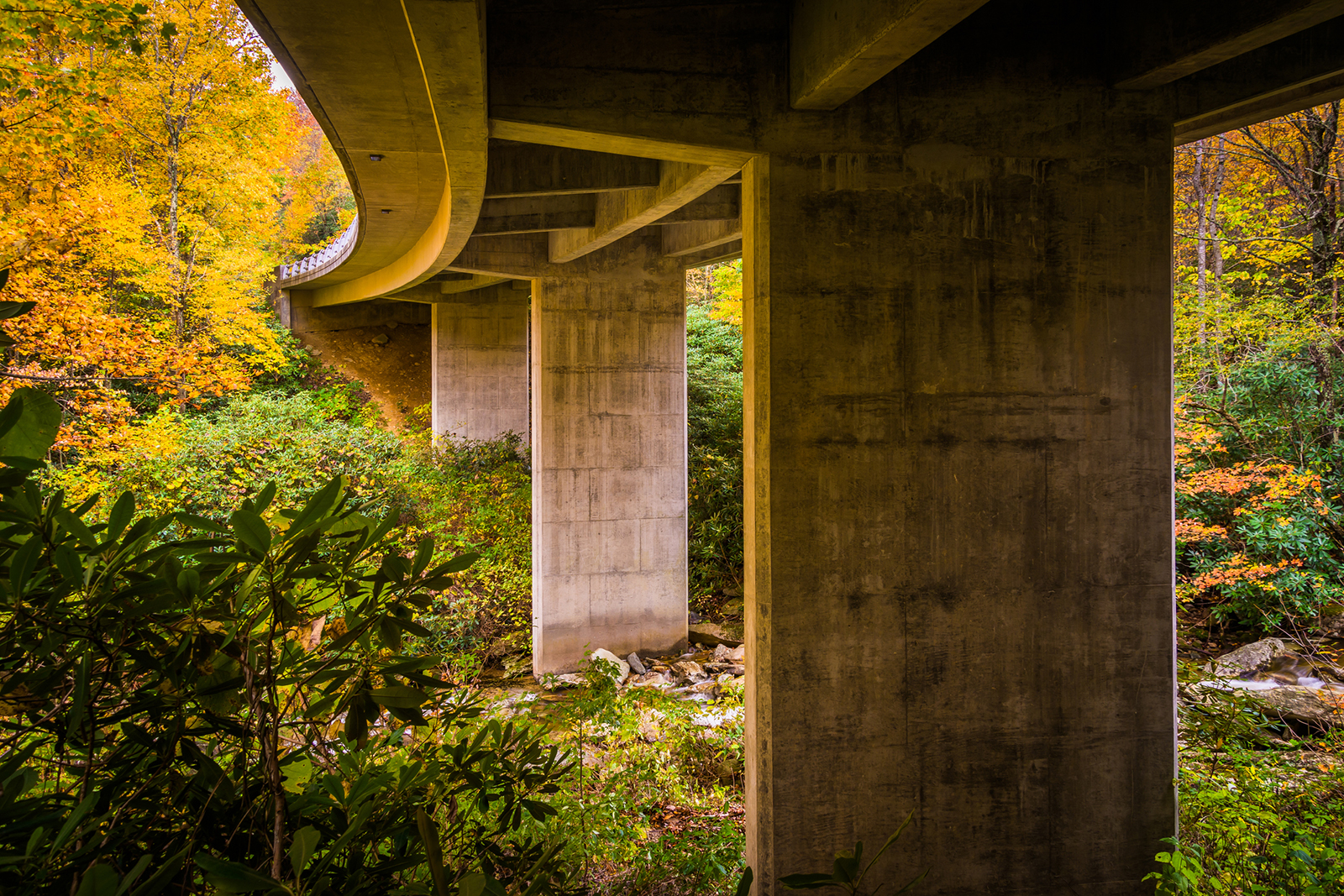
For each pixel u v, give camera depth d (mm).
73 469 11859
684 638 15617
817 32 5762
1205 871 5527
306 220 28672
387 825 1822
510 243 14586
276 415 22125
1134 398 6609
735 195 11688
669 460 15492
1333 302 13500
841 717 6406
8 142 10453
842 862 1686
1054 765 6547
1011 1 6516
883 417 6434
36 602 1507
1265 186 15797
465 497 20703
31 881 1412
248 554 1603
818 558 6387
